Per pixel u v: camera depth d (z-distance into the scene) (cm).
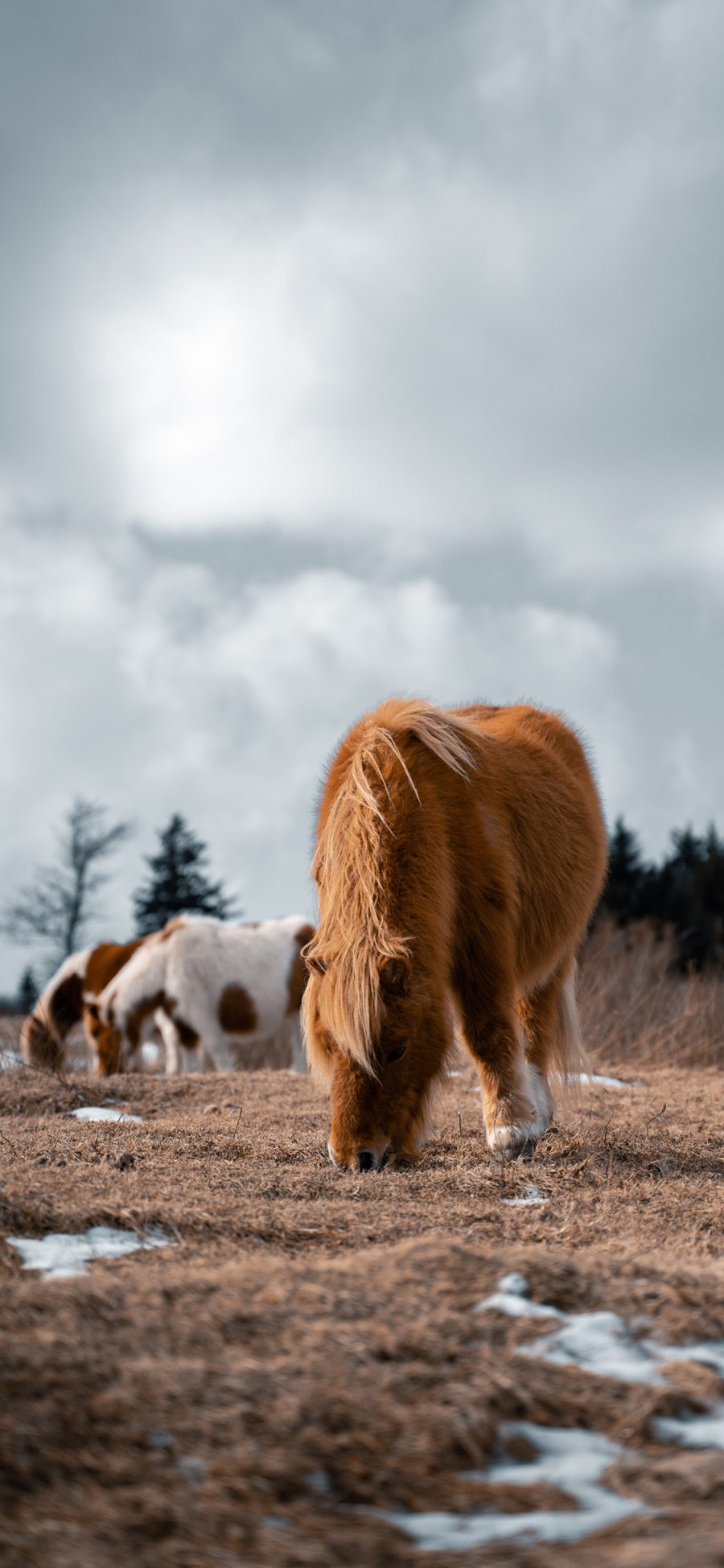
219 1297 286
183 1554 184
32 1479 202
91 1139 554
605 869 715
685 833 2909
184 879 3562
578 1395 245
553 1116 644
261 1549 187
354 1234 372
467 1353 257
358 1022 471
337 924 498
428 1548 190
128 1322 269
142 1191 422
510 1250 338
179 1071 1317
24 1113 728
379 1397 234
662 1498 206
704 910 2344
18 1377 231
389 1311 278
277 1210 398
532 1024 642
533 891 595
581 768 702
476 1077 891
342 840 513
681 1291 300
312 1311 276
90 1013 1314
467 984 545
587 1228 394
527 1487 211
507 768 598
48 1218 369
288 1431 219
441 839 521
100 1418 220
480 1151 548
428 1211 412
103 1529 189
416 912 497
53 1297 281
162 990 1302
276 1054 1532
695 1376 254
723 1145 592
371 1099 485
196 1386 232
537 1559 183
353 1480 209
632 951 1446
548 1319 280
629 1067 1093
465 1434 223
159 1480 204
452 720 572
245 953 1323
